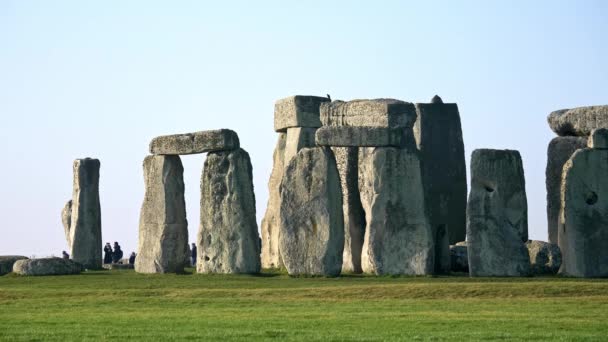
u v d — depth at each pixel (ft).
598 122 229.25
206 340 141.90
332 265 214.90
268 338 142.92
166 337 143.95
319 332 146.82
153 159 235.61
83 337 144.46
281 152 258.78
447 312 163.63
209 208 228.02
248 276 216.74
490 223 212.23
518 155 214.28
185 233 234.99
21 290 191.52
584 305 168.45
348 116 239.50
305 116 252.83
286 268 218.18
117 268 269.85
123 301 178.81
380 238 217.56
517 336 143.54
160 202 233.76
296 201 217.97
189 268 252.62
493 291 180.14
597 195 215.51
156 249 233.35
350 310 166.61
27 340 142.61
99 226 265.54
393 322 154.51
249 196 226.99
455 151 271.08
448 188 269.03
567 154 230.68
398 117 233.14
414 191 217.56
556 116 234.58
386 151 217.97
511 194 213.05
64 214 280.92
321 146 218.18
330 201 215.92
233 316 161.58
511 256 211.41
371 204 219.00
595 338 142.00
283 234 217.97
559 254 221.66
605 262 214.28
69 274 228.43
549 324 152.35
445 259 229.04
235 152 227.20
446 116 271.08
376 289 183.52
